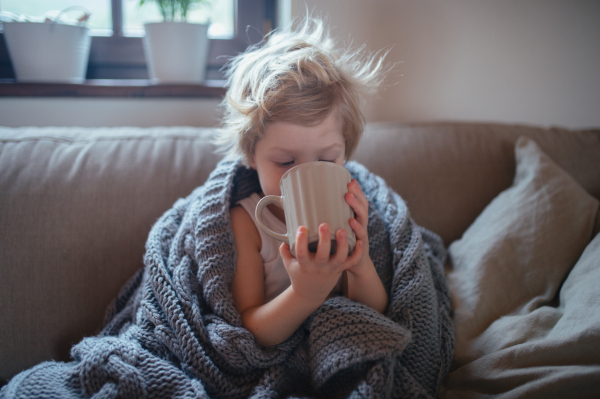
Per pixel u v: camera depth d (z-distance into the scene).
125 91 1.14
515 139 1.02
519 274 0.76
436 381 0.62
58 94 1.11
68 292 0.77
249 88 0.69
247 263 0.70
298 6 1.14
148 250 0.70
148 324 0.64
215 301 0.63
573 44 1.27
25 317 0.74
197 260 0.67
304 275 0.52
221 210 0.70
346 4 1.16
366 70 0.84
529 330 0.65
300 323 0.60
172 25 1.13
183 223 0.73
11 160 0.83
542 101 1.31
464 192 0.96
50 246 0.77
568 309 0.65
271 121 0.62
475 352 0.67
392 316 0.62
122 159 0.88
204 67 1.25
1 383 0.73
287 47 0.72
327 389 0.59
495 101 1.30
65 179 0.83
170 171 0.88
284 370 0.61
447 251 0.90
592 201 0.81
